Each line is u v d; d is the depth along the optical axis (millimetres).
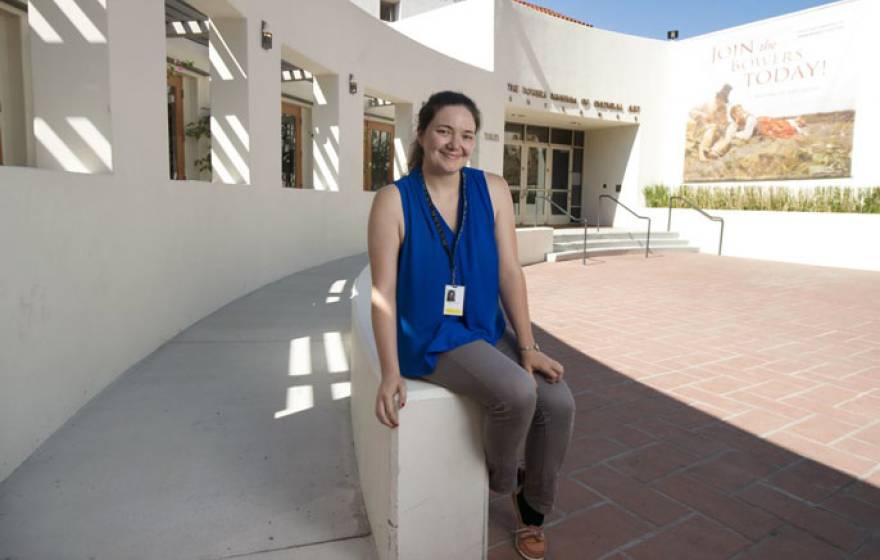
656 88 16078
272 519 2285
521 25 13688
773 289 8445
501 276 2066
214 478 2566
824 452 3061
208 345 4457
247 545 2125
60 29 3527
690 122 15828
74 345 3143
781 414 3576
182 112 9578
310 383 3719
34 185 2719
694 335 5590
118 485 2479
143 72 4000
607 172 17031
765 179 14406
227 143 6195
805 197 12914
